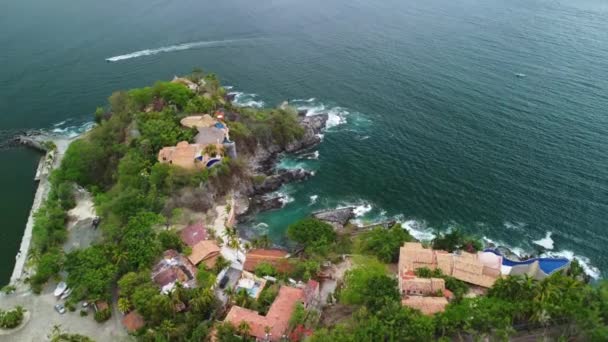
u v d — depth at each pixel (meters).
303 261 122.06
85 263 116.88
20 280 121.19
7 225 145.50
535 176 155.25
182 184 143.62
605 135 170.38
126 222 130.38
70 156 159.25
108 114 191.00
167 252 122.62
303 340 98.12
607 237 133.75
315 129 185.88
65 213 141.12
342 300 108.19
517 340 97.19
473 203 148.00
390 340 92.00
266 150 174.62
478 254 118.44
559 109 186.00
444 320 96.06
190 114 175.12
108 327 107.81
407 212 147.25
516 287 102.12
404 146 175.00
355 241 132.00
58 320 109.62
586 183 151.00
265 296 110.12
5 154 181.25
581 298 97.56
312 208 151.50
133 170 146.38
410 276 110.69
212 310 107.69
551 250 131.00
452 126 182.38
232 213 143.38
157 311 104.19
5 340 104.94
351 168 167.12
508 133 175.50
